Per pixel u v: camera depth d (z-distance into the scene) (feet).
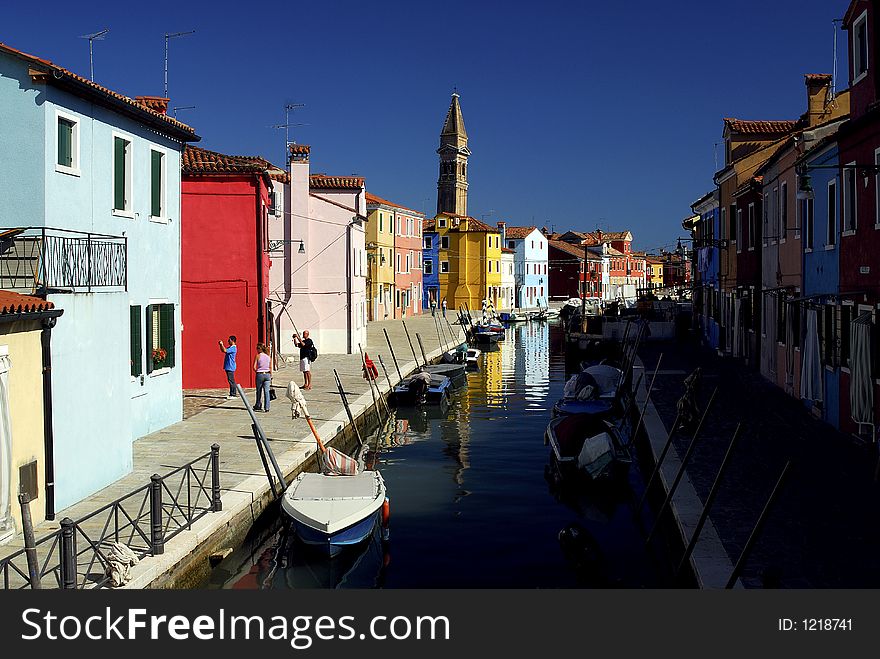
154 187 59.62
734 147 114.11
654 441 58.59
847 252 56.95
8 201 44.06
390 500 54.29
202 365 85.66
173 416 64.13
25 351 37.47
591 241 356.59
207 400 77.41
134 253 55.88
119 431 46.93
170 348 62.90
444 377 102.42
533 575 40.27
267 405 72.08
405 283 229.45
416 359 111.86
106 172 51.31
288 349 119.75
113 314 46.21
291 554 43.19
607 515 50.37
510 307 289.74
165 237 61.52
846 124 54.65
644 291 286.46
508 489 57.11
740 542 36.27
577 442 58.90
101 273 47.06
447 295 265.34
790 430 60.49
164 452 53.72
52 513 39.04
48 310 38.58
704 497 43.37
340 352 121.19
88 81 49.01
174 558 34.65
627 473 55.72
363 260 132.05
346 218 119.55
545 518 49.98
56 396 40.14
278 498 47.96
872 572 32.76
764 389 81.51
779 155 77.30
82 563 33.65
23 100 43.91
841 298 58.03
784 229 79.46
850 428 56.54
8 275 42.52
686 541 37.06
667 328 146.30
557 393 106.01
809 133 67.92
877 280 50.65
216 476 40.98
